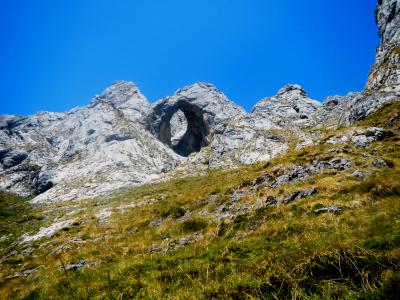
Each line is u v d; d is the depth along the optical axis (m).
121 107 163.12
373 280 9.90
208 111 143.50
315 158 30.66
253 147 98.50
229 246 17.98
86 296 15.09
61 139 165.50
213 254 17.56
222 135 114.12
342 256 11.63
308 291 10.55
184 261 17.42
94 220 38.72
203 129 144.38
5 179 125.94
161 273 15.76
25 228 47.19
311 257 12.26
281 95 147.75
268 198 24.55
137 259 20.19
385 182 20.66
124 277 16.39
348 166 26.89
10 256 31.30
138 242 25.19
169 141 153.88
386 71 70.31
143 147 129.50
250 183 30.39
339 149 32.06
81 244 27.59
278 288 11.27
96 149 126.06
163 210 32.19
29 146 155.00
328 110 125.31
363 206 18.80
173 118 177.12
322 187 23.20
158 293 13.63
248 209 24.59
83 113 153.62
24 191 119.25
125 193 72.44
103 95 183.00
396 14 86.94
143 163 118.12
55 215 55.53
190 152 148.75
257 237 18.62
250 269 13.38
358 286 10.10
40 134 168.88
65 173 113.19
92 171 108.94
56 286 17.73
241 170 59.59
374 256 11.03
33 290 18.09
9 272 24.80
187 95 151.88
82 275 18.78
